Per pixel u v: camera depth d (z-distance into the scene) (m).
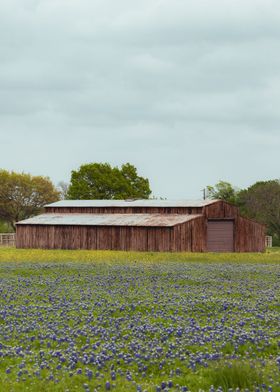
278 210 117.81
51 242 88.44
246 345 16.27
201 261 54.34
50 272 39.94
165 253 69.44
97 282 32.97
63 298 25.94
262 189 120.88
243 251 86.88
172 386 13.09
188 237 80.25
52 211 98.06
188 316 21.27
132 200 95.50
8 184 138.50
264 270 41.81
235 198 125.62
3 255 61.81
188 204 85.00
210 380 13.17
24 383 13.22
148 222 81.31
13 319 20.69
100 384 13.08
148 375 14.00
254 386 12.64
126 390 12.66
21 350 16.06
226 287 30.73
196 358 14.72
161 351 15.62
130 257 59.28
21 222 91.25
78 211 95.69
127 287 30.47
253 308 22.72
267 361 14.75
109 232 83.19
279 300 25.11
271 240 107.31
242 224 87.06
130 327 18.95
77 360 14.84
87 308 22.92
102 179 143.38
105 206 92.75
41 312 22.16
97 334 17.91
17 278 35.75
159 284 32.03
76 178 145.75
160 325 19.25
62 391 12.71
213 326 18.95
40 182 141.38
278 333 17.72
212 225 83.75
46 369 14.23
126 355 15.25
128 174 148.25
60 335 18.02
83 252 70.75
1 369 14.38
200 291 28.83
